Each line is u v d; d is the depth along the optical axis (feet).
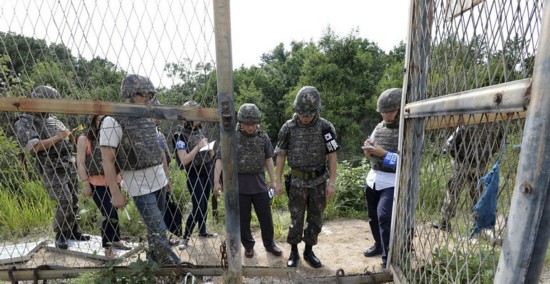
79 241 10.28
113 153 7.64
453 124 5.00
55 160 9.68
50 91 6.43
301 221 10.19
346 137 83.30
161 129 9.67
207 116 6.61
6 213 12.23
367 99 86.63
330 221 15.19
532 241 2.82
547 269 9.19
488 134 4.00
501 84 3.37
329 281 7.47
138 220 12.12
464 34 4.45
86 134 8.46
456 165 4.79
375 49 103.30
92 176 9.37
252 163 10.41
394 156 9.37
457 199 4.81
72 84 6.47
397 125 9.83
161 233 8.19
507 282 3.01
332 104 85.15
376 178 9.91
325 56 88.48
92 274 7.44
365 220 15.26
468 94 4.06
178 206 8.95
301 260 11.05
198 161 10.79
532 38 3.65
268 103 116.98
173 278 7.76
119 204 7.83
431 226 5.72
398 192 7.50
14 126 9.19
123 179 8.06
